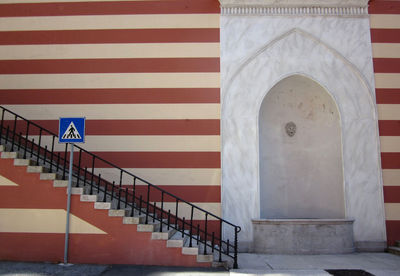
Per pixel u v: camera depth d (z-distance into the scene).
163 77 8.23
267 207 8.39
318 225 7.38
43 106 8.10
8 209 5.95
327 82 8.30
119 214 5.92
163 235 5.85
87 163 7.86
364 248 7.59
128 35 8.42
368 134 8.12
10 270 5.27
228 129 8.02
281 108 8.88
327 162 8.52
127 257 5.80
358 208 7.80
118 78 8.23
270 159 8.70
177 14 8.52
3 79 8.21
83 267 5.54
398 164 7.98
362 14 8.50
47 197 5.97
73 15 8.52
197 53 8.34
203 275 5.20
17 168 6.04
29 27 8.47
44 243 5.87
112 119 8.06
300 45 8.42
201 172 7.83
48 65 8.28
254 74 8.27
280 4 8.50
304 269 5.82
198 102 8.12
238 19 8.47
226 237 7.53
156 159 7.89
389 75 8.33
